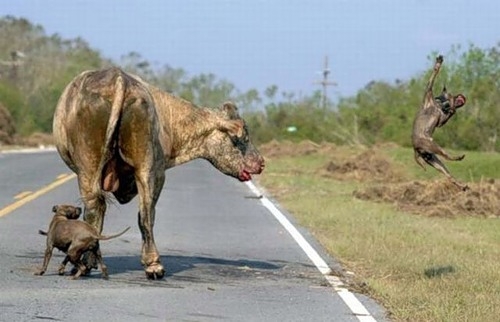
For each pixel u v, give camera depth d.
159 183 13.92
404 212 25.45
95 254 13.78
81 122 13.38
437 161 12.77
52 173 36.97
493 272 15.27
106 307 11.91
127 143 13.40
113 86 13.25
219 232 20.27
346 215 23.81
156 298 12.61
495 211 25.53
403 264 16.12
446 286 14.04
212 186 33.28
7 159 47.69
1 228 19.59
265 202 27.50
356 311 12.14
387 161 40.44
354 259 16.97
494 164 39.44
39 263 15.08
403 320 11.66
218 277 14.51
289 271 15.29
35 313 11.46
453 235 20.53
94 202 13.68
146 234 13.79
